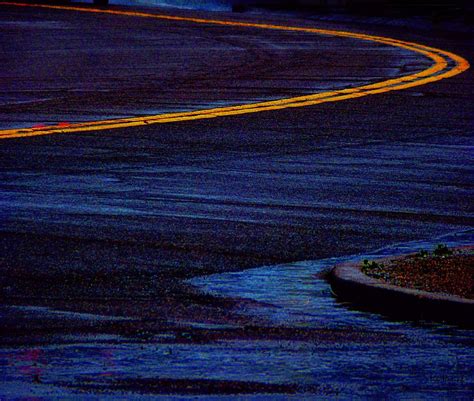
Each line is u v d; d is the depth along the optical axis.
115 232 19.59
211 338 13.43
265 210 21.70
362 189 24.05
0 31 64.75
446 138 31.22
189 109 36.66
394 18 76.00
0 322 14.09
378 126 33.22
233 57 53.06
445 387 11.66
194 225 20.27
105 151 28.84
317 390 11.56
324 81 44.00
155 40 60.81
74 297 15.41
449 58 52.34
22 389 11.56
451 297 14.28
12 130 32.38
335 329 13.88
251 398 11.31
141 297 15.43
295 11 85.81
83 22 71.12
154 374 12.05
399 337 13.53
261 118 34.75
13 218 20.73
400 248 18.69
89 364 12.39
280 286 16.09
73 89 41.84
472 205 22.58
